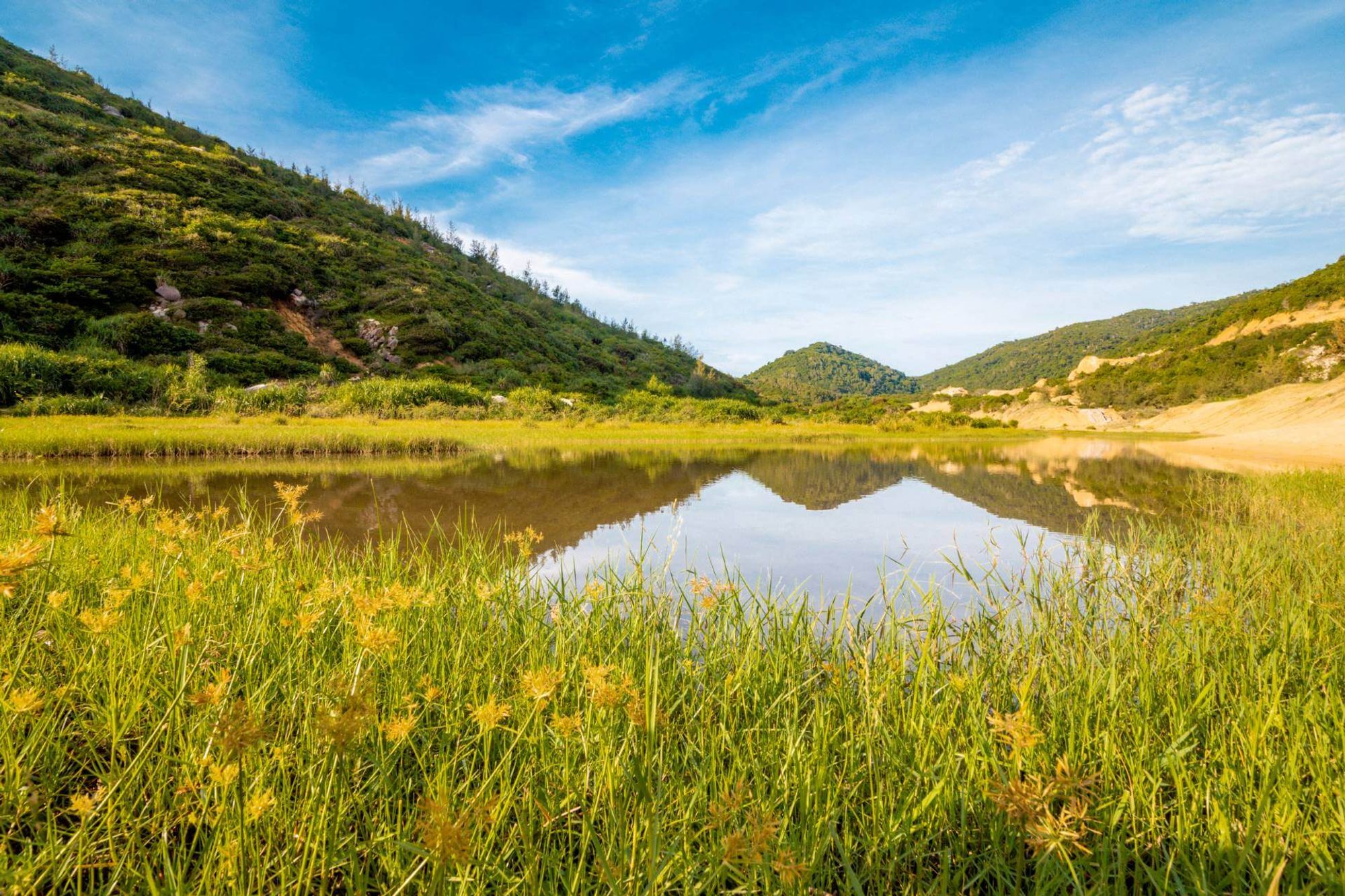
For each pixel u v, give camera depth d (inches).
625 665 113.3
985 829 84.6
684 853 70.9
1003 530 349.4
